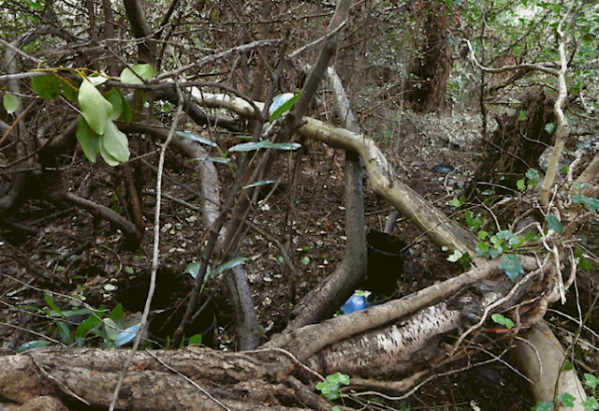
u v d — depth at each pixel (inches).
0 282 97.4
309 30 94.0
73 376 38.8
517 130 125.0
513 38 160.2
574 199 63.2
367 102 142.8
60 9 98.0
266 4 78.0
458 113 209.9
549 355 61.3
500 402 79.8
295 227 125.0
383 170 87.3
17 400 37.1
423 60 189.0
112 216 104.7
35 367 38.4
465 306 58.0
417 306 56.2
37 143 88.8
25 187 97.7
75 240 114.1
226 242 59.7
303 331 50.6
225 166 131.9
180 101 35.0
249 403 41.4
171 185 139.1
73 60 77.7
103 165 142.9
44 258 107.2
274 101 52.7
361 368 50.2
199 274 55.1
